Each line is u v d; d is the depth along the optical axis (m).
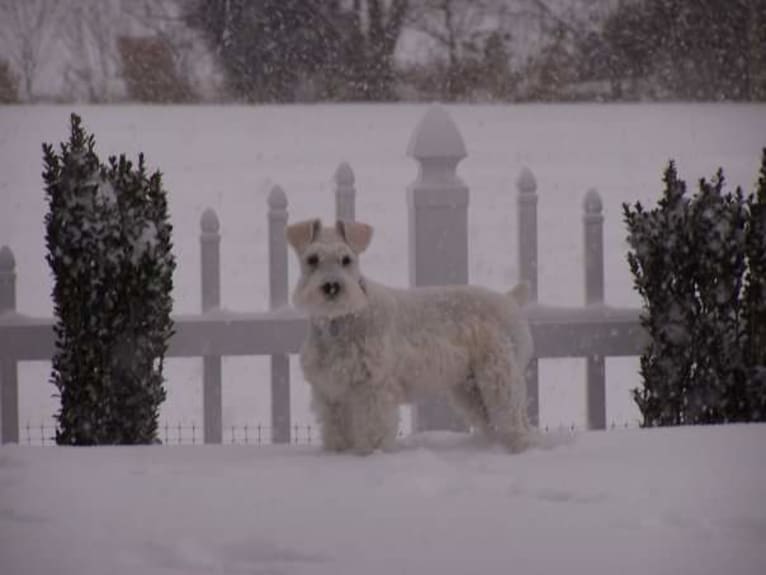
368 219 25.16
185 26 46.12
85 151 10.79
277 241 11.91
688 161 32.62
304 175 31.20
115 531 7.39
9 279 11.61
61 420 10.68
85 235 10.46
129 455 9.65
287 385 11.86
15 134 36.25
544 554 6.86
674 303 11.15
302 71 46.62
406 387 10.06
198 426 13.49
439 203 12.09
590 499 8.05
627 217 11.54
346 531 7.35
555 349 12.02
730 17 44.56
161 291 10.76
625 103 45.94
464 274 12.16
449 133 12.17
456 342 10.09
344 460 9.36
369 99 47.03
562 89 46.59
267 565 6.73
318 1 46.38
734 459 9.11
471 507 7.89
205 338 11.74
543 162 33.47
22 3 45.06
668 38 45.34
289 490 8.35
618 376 15.72
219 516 7.68
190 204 27.44
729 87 45.06
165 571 6.64
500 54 46.94
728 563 6.68
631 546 7.01
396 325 9.90
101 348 10.54
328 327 9.65
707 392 11.14
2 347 11.52
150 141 36.91
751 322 11.19
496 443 10.23
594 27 46.12
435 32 47.06
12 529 7.44
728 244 11.03
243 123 40.69
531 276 12.29
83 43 45.62
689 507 7.79
